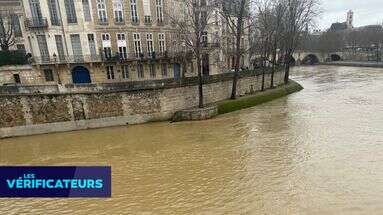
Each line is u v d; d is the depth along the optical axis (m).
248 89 42.81
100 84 30.61
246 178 17.33
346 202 14.23
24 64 39.16
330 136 23.67
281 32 48.31
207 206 14.62
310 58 112.06
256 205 14.45
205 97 35.66
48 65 38.66
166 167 19.61
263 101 39.59
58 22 38.97
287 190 15.67
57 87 29.44
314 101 38.62
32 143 26.70
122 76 41.56
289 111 33.47
